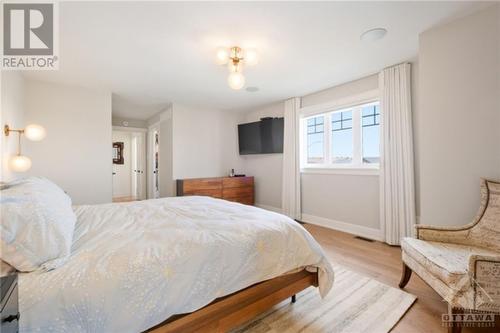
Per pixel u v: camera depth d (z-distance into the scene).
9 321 0.69
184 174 4.51
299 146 4.03
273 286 1.47
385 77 2.87
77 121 3.39
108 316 0.90
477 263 1.23
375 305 1.63
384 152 2.91
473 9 1.80
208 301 1.16
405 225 2.73
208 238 1.29
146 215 1.78
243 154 5.09
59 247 0.98
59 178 3.25
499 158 1.75
